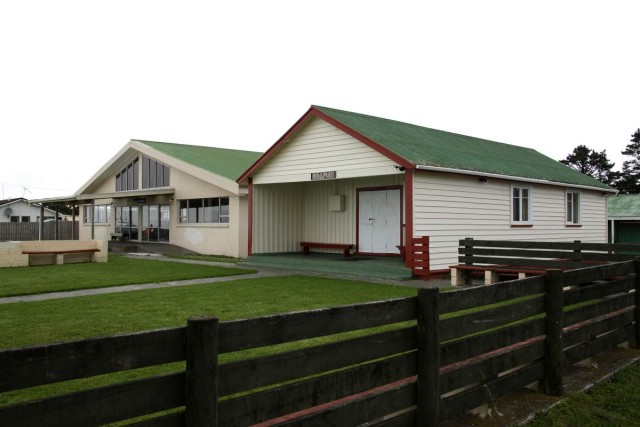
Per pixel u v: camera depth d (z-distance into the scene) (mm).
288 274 15297
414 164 13438
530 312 5293
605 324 6793
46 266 17609
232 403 2980
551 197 19719
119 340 2594
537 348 5363
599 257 11398
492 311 4859
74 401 2434
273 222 19297
